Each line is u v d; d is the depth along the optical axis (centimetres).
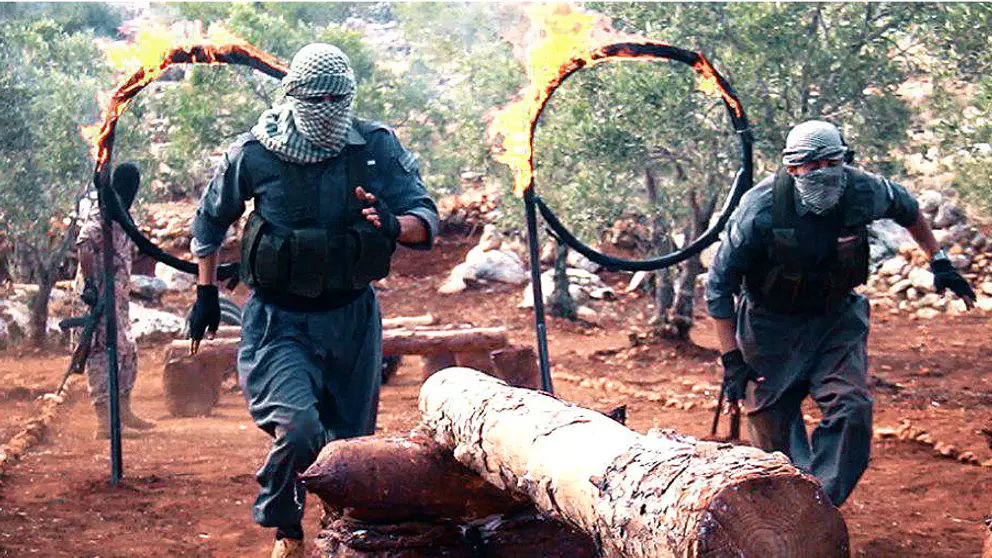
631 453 290
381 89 1534
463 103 1429
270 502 439
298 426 429
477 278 1609
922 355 1163
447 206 1830
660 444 289
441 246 1784
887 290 1552
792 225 498
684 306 1187
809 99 1086
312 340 453
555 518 330
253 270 446
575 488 304
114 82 1385
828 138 488
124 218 570
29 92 1250
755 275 516
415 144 1558
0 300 1282
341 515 392
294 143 441
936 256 547
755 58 1031
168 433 793
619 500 282
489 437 350
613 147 1070
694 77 1040
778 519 256
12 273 1305
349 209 448
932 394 955
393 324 1051
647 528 271
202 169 1733
